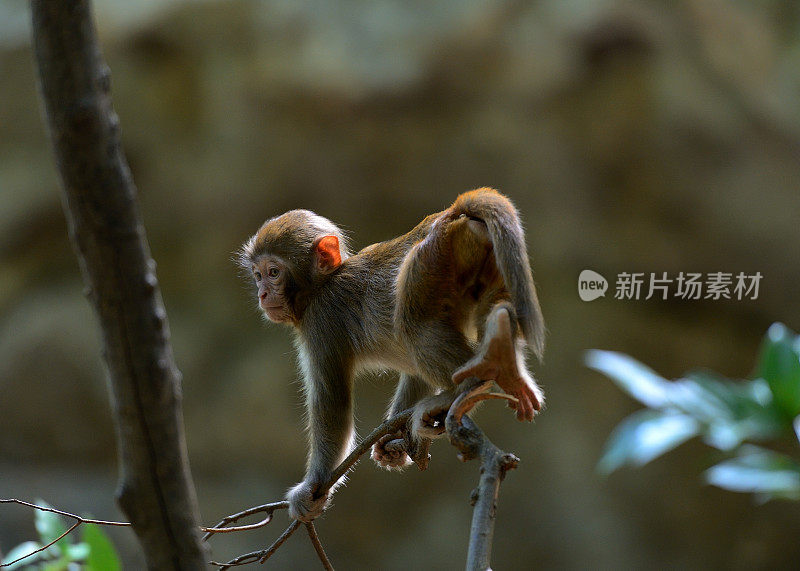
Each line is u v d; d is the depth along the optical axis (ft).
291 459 52.70
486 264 15.67
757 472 21.01
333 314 19.06
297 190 55.01
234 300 55.01
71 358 53.52
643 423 21.56
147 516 11.50
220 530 15.76
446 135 53.88
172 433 11.32
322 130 54.49
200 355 53.98
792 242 50.72
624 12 52.95
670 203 52.03
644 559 50.06
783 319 50.85
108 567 18.08
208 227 55.62
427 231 18.43
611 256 52.60
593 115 53.01
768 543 50.21
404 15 55.31
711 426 20.85
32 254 55.72
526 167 53.42
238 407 52.95
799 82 54.44
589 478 50.90
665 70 52.85
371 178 54.44
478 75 53.72
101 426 53.31
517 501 50.98
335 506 51.93
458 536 50.80
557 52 53.42
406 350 16.29
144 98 55.52
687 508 50.65
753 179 51.72
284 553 50.75
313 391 19.11
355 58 54.44
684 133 52.19
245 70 55.01
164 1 55.62
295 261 19.48
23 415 53.26
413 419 15.52
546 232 53.21
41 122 56.54
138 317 10.79
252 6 55.21
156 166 55.83
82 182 10.26
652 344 52.01
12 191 55.57
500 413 52.16
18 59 56.34
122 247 10.54
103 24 55.62
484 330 15.07
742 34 55.11
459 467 52.11
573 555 50.01
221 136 55.36
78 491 51.62
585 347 51.90
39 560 19.63
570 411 51.83
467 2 54.54
